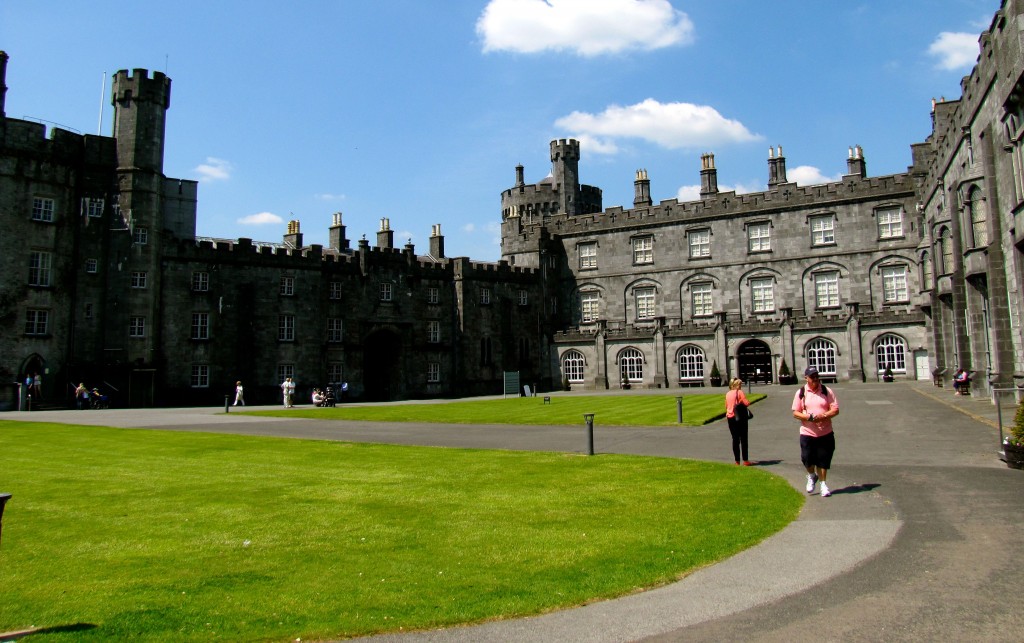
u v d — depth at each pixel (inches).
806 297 2443.4
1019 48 926.4
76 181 1994.3
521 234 2834.6
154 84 2089.1
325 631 290.5
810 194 2458.2
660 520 451.2
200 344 2112.5
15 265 1876.2
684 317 2620.6
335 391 2326.5
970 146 1327.5
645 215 2714.1
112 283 1995.6
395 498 541.6
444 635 285.3
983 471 577.6
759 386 2186.3
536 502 515.5
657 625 289.4
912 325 2123.5
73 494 572.7
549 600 318.7
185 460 771.4
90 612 312.0
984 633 271.9
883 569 345.4
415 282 2551.7
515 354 2684.5
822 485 511.2
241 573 362.9
